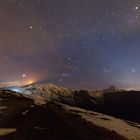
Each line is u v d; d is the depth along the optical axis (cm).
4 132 2375
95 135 2623
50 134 2438
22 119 3014
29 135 2336
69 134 2511
